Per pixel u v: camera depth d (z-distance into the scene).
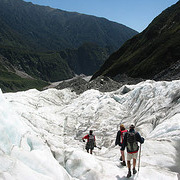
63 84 48.06
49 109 25.95
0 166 5.43
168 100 16.78
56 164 7.06
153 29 121.38
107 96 25.41
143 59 96.88
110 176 7.32
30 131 8.41
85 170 7.71
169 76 53.31
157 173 7.43
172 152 9.43
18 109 20.88
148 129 14.29
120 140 8.34
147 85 21.25
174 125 11.88
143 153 9.72
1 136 6.23
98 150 13.96
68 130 19.42
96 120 20.23
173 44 80.62
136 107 19.91
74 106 27.20
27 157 6.52
